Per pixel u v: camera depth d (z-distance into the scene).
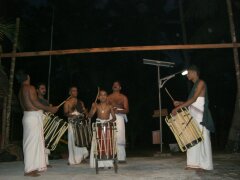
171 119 6.21
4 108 10.48
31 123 6.26
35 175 6.20
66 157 11.50
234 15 13.75
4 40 15.65
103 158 6.39
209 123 6.28
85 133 7.59
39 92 7.87
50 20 20.91
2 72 10.05
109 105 7.10
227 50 17.09
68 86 21.19
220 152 11.39
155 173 6.23
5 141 9.99
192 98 6.25
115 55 22.42
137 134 24.11
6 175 6.36
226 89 19.78
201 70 18.64
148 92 22.94
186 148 6.18
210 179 5.52
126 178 5.79
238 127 11.06
